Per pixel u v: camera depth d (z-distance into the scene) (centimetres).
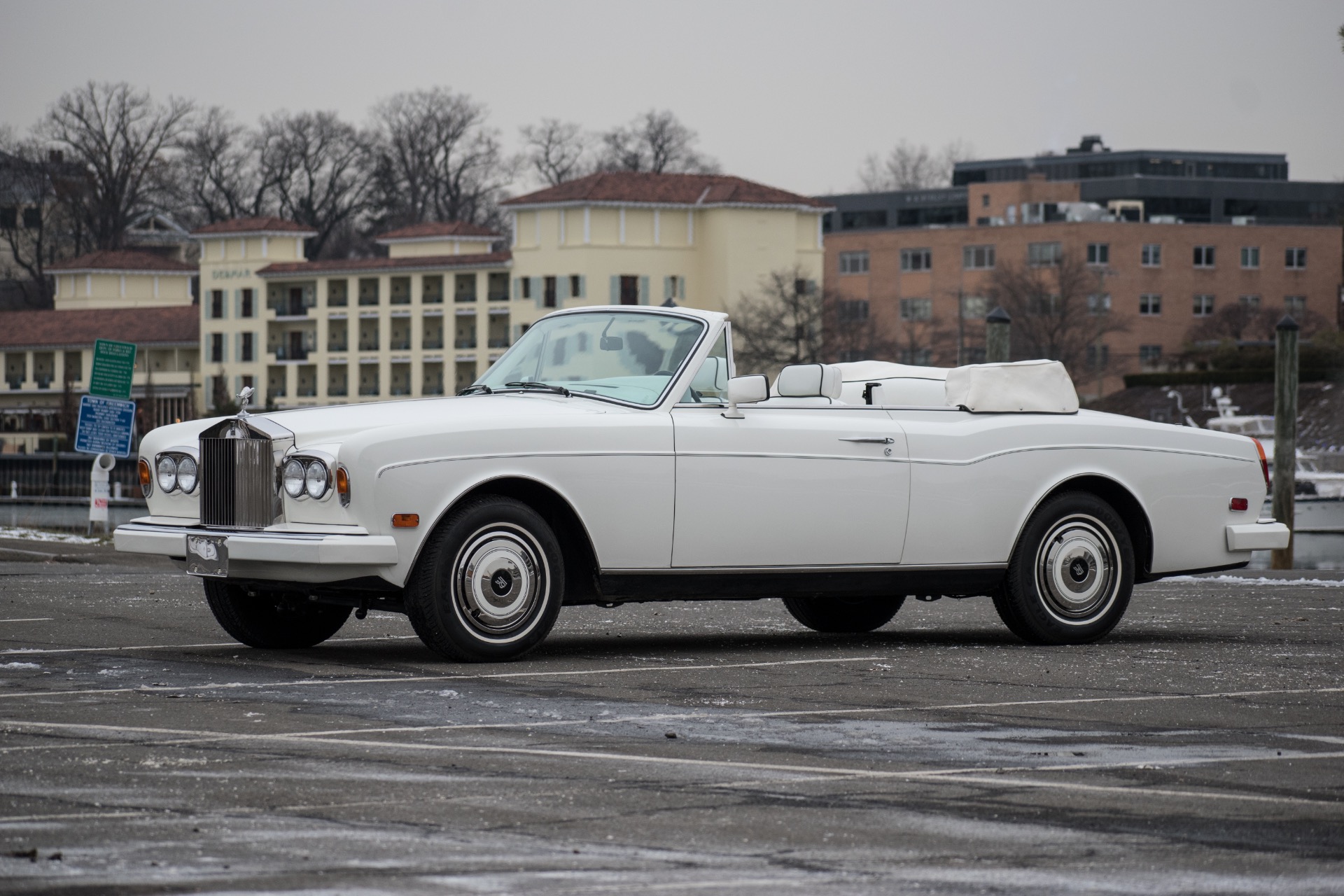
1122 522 1168
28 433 13262
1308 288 13600
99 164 14038
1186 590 1695
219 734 727
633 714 791
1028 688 898
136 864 506
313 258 14188
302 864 507
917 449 1101
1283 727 771
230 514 998
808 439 1066
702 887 486
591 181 11206
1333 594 1642
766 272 11156
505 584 984
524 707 810
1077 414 1184
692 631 1241
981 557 1123
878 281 13962
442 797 602
